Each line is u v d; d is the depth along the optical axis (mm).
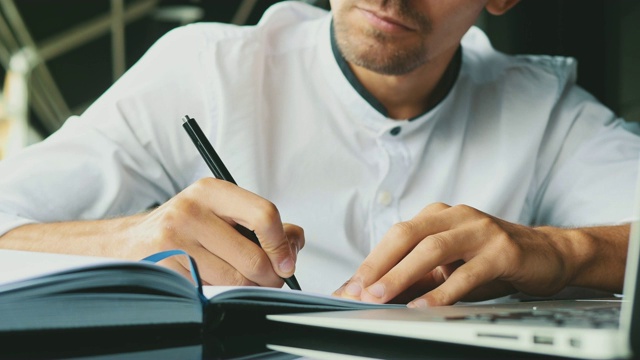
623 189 1425
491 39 3197
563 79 1547
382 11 1206
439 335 556
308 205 1361
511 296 1150
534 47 3129
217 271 910
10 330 585
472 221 986
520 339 506
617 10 2949
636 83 2900
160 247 919
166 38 1452
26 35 3777
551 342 489
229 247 893
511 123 1479
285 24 1494
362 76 1361
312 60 1426
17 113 3928
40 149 1309
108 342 625
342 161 1386
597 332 470
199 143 1008
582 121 1532
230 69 1392
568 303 876
